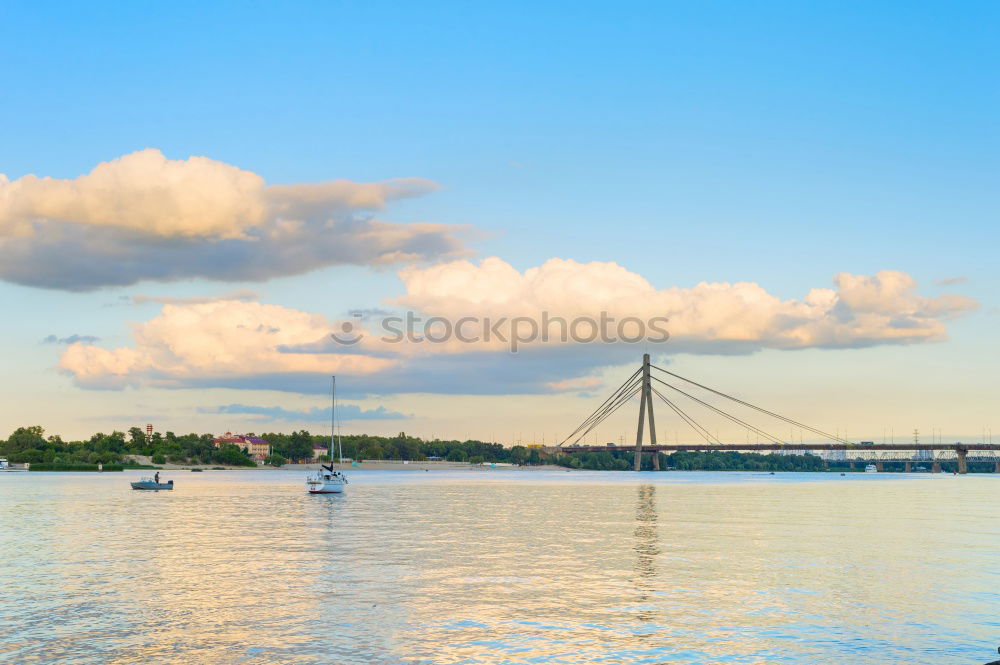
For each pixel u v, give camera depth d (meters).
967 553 53.41
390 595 38.12
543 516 85.31
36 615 34.09
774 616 34.25
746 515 87.94
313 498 123.25
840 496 139.00
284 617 33.75
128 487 161.62
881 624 33.03
